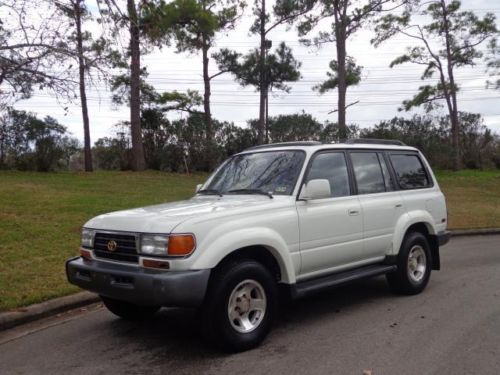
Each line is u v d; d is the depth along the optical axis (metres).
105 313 6.49
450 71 35.16
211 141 27.92
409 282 6.96
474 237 13.00
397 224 6.85
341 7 28.83
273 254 5.30
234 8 28.91
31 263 8.16
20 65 6.27
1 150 23.86
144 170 25.95
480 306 6.46
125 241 4.95
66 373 4.61
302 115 30.27
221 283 4.80
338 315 6.16
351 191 6.35
